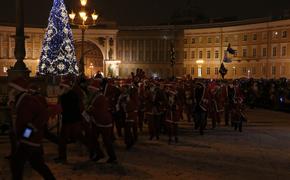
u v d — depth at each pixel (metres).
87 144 13.51
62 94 13.26
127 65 117.00
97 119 13.09
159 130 19.58
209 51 106.75
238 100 22.70
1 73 104.94
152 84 21.64
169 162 13.74
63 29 38.44
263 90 41.09
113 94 18.64
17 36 22.69
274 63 90.06
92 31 114.12
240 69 99.38
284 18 88.56
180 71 111.88
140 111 21.55
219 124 25.72
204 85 21.50
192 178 11.59
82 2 34.72
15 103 9.09
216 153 15.66
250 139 19.58
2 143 16.84
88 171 12.20
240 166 13.33
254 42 95.62
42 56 38.59
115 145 17.19
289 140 19.42
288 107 36.31
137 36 115.81
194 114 22.72
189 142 18.30
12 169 8.80
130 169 12.55
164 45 113.88
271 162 14.09
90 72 115.69
